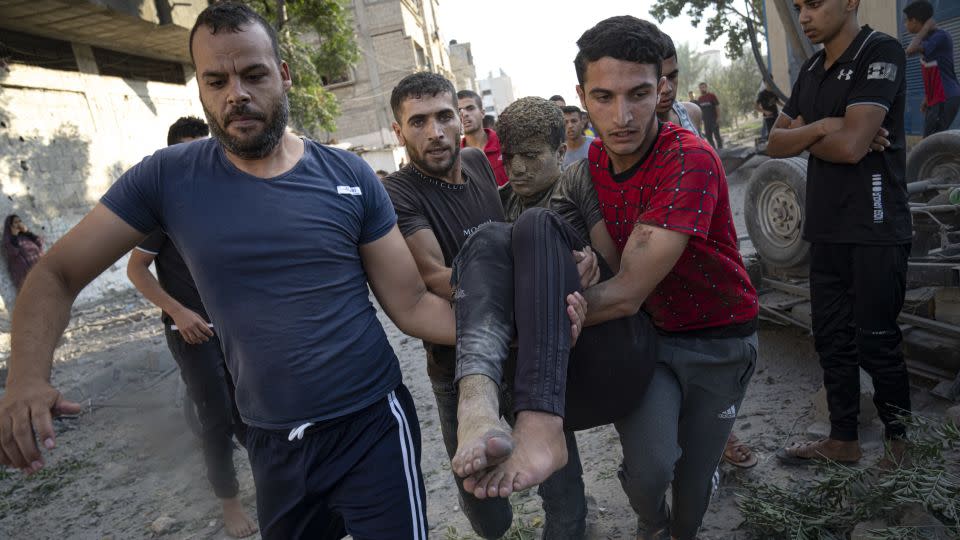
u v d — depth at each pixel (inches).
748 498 108.0
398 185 102.5
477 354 71.1
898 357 112.9
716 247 90.4
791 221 160.7
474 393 68.3
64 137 465.1
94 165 488.7
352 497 77.1
